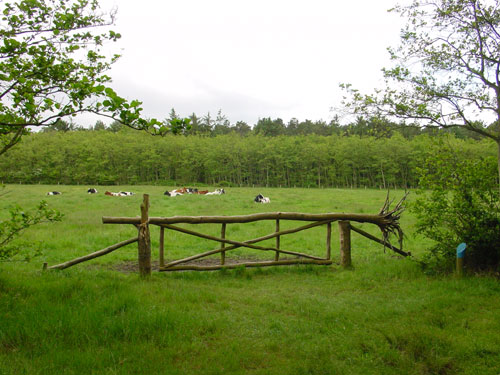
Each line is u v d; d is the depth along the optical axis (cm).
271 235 836
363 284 703
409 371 378
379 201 2417
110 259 922
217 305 567
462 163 757
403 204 855
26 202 2183
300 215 843
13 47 432
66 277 673
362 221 870
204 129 9894
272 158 7000
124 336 434
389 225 886
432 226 774
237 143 6938
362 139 6284
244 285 707
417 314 535
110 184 6706
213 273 795
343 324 495
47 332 434
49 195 2839
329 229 860
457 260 698
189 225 1462
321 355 404
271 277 771
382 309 551
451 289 637
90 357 380
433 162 791
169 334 434
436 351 411
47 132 8056
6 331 427
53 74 464
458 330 473
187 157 6838
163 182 6856
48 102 419
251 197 2886
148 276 719
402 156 5700
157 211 1884
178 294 604
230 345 424
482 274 692
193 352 407
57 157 6331
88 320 457
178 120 398
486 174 723
